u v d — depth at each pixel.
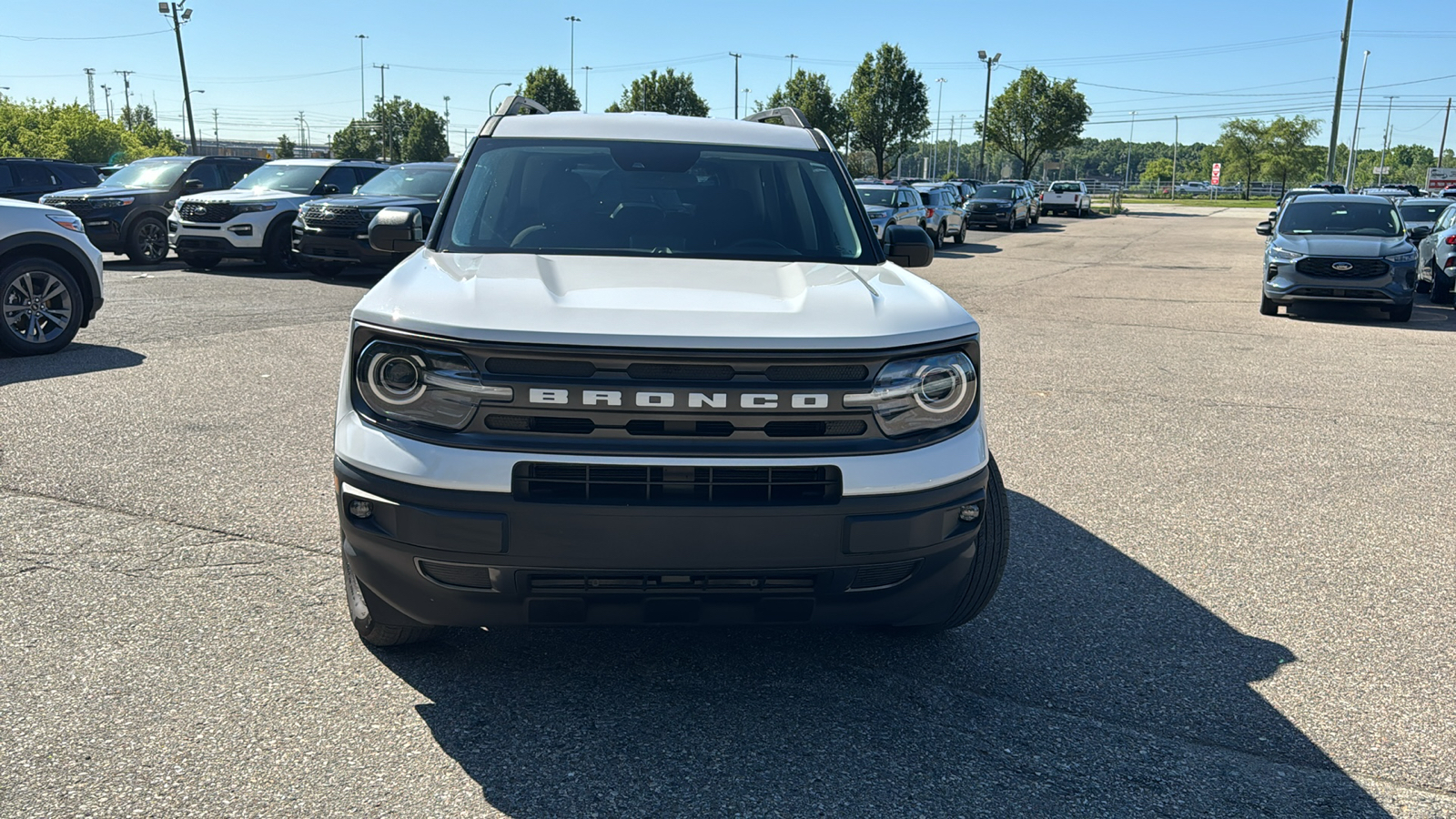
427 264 3.35
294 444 5.74
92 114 65.56
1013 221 35.19
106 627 3.47
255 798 2.55
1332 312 13.59
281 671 3.20
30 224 8.05
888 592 2.89
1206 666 3.41
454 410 2.66
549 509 2.62
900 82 62.12
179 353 8.41
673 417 2.64
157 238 17.17
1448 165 159.88
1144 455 6.05
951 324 2.93
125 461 5.34
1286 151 89.06
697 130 4.33
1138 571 4.24
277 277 15.14
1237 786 2.71
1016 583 4.09
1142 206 68.62
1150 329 11.52
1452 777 2.78
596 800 2.58
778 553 2.70
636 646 3.45
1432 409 7.48
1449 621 3.80
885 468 2.74
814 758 2.79
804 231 3.89
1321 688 3.26
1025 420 6.87
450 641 3.44
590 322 2.68
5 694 3.02
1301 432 6.68
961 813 2.57
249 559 4.09
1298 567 4.32
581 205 3.86
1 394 6.82
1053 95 67.25
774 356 2.66
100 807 2.49
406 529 2.68
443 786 2.62
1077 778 2.73
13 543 4.19
